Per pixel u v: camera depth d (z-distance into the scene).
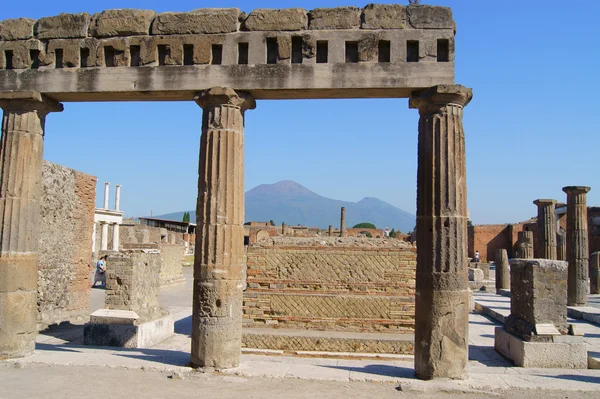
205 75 11.38
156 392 9.57
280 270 15.73
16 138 12.00
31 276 12.09
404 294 15.30
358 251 15.54
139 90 11.56
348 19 11.20
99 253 44.34
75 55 11.91
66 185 19.08
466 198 10.73
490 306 23.92
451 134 10.66
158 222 82.62
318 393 9.66
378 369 11.47
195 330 11.05
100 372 10.85
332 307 15.38
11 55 12.35
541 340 13.28
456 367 10.36
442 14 10.99
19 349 11.78
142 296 15.95
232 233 11.16
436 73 10.84
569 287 24.80
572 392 10.12
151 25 11.83
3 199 11.84
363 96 11.62
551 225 28.16
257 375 10.66
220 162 11.16
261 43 11.33
